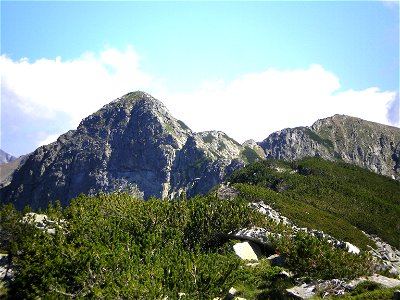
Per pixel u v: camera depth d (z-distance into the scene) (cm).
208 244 4588
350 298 2297
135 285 2475
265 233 4428
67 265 2822
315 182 11394
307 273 2891
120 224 4000
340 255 2928
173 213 4562
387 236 8106
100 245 3077
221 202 5122
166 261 3056
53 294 2662
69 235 3578
